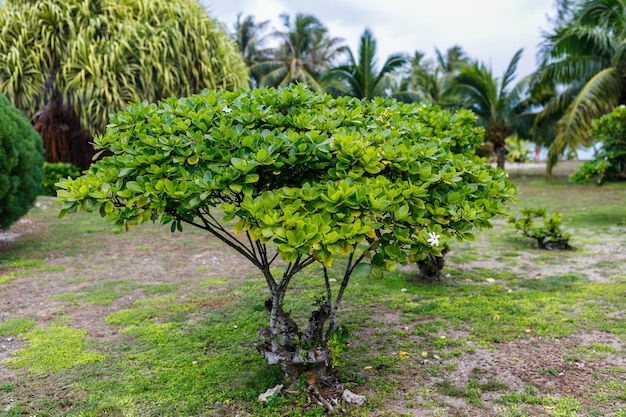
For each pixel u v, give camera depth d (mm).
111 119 2801
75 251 6508
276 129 2443
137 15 11133
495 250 6227
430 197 2418
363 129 2621
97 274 5391
